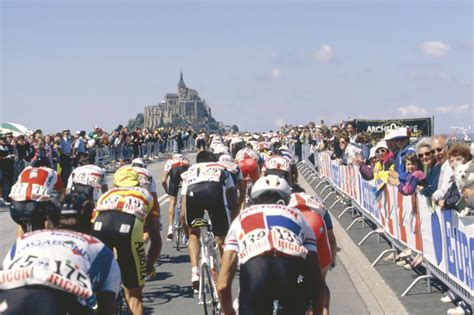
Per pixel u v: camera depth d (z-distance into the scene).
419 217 8.27
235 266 4.28
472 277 6.33
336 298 7.89
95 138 28.56
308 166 26.95
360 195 13.26
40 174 8.38
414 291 8.00
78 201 3.56
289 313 4.05
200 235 7.51
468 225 6.38
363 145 14.83
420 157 8.07
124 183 6.36
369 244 11.25
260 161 14.25
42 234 3.37
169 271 9.83
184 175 8.04
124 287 6.09
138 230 5.90
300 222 4.16
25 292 3.13
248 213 4.21
